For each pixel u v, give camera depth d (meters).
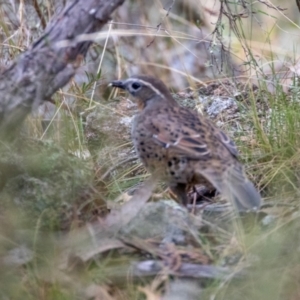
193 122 10.19
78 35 9.83
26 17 13.88
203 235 9.41
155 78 10.92
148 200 10.74
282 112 11.92
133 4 16.83
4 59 12.87
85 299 8.50
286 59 14.48
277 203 10.08
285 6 18.03
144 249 9.13
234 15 13.00
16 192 9.84
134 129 10.47
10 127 9.91
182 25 17.55
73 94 13.26
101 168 12.04
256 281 8.39
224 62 14.66
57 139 11.93
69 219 9.78
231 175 9.58
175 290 8.56
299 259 8.65
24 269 8.83
